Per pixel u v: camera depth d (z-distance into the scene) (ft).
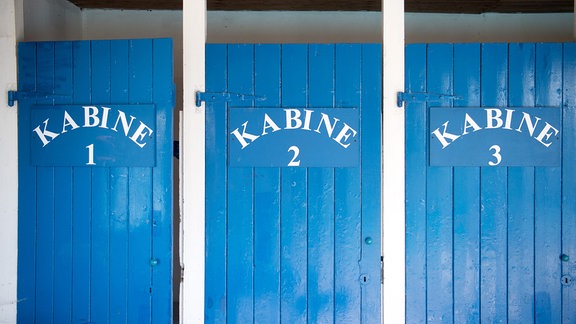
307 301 7.92
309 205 7.86
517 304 7.89
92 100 7.72
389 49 7.82
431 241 7.86
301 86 7.85
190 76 7.84
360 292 7.91
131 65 7.68
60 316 7.82
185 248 7.86
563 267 7.88
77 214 7.77
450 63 7.83
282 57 7.86
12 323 7.86
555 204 7.84
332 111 7.81
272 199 7.86
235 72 7.86
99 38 12.08
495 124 7.78
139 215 7.72
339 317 7.92
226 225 7.89
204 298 7.90
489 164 7.78
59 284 7.82
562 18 12.10
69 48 7.75
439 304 7.90
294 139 7.83
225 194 7.87
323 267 7.90
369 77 7.86
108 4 11.68
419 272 7.89
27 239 7.82
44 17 10.42
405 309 7.89
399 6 7.86
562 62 7.84
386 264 7.86
